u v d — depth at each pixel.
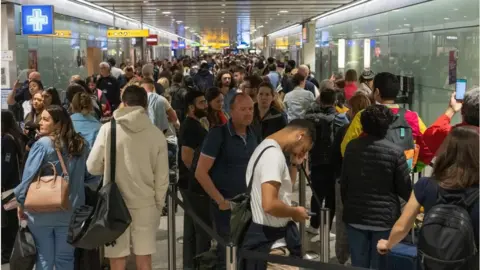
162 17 23.95
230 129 4.48
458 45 10.53
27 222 4.52
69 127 4.56
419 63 12.80
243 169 4.48
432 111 11.98
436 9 11.71
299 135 3.65
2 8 11.34
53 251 4.55
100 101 10.05
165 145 4.56
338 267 3.24
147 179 4.45
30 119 7.42
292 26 33.19
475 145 2.99
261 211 3.59
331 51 22.70
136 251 4.46
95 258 4.73
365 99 5.29
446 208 2.94
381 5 15.51
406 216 3.24
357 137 4.30
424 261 2.93
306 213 3.58
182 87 10.21
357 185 4.15
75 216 4.27
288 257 3.36
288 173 3.62
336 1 16.72
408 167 4.08
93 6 17.88
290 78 12.24
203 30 38.38
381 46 15.83
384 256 4.13
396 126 4.41
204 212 5.05
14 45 11.48
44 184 4.37
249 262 3.70
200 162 4.44
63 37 15.77
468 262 2.86
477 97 3.78
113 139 4.35
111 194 4.20
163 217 7.35
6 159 5.61
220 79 10.13
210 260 4.43
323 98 6.13
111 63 15.34
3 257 5.75
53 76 14.73
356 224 4.18
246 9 19.84
